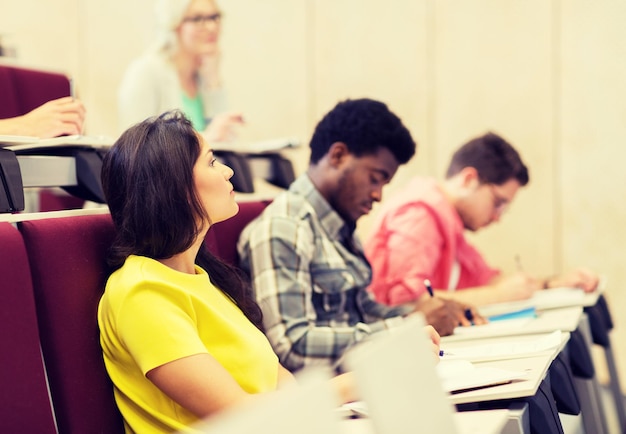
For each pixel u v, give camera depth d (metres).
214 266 1.72
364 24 4.53
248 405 1.34
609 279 4.14
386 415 0.90
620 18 4.06
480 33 4.32
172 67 3.47
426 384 1.00
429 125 4.43
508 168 2.85
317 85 4.62
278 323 1.94
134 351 1.39
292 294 1.96
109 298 1.43
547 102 4.22
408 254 2.63
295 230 2.01
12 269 1.31
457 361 1.63
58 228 1.45
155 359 1.37
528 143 4.26
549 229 4.24
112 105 4.95
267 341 1.65
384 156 2.13
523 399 1.43
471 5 4.33
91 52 4.96
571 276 2.87
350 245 2.24
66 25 4.98
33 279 1.40
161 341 1.37
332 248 2.13
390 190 4.51
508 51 4.28
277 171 2.57
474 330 2.13
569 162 4.19
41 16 4.98
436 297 2.21
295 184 2.17
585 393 2.32
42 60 5.00
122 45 4.93
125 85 3.45
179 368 1.36
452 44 4.38
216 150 2.33
